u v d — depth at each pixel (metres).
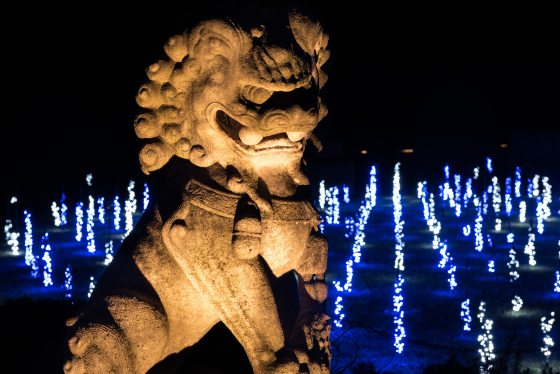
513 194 15.43
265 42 2.38
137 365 2.54
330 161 15.34
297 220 2.59
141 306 2.51
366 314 7.52
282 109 2.40
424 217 12.88
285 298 2.61
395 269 9.16
